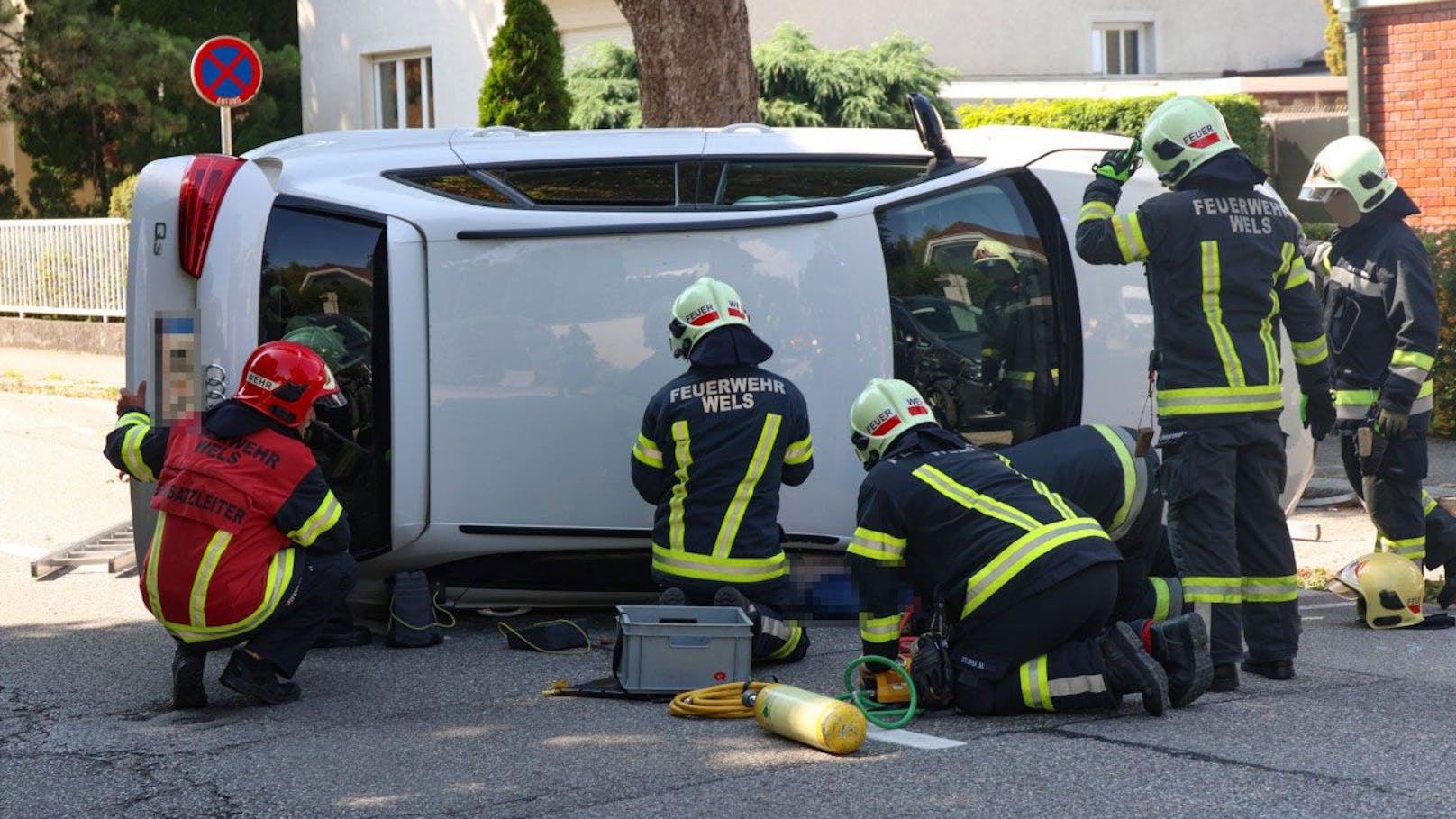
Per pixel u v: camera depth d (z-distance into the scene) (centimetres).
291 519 533
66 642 656
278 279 627
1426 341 650
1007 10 1933
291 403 538
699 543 585
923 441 528
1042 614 502
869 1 1806
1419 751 470
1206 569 553
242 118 2161
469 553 637
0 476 1115
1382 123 1354
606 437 634
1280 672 567
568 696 555
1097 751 473
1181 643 515
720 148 680
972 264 665
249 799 445
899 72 1422
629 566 655
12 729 526
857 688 552
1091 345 674
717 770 461
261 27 2288
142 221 593
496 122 1447
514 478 630
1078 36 1989
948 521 512
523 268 630
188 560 523
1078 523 509
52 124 2375
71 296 1923
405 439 622
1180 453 554
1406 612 656
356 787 453
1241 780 441
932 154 684
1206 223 554
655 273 635
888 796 433
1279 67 2150
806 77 1396
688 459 589
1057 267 673
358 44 1955
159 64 2077
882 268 650
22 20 2280
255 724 525
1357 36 1347
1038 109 1552
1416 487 678
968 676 514
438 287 625
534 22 1444
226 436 532
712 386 592
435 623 639
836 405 642
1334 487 999
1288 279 568
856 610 655
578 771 463
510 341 629
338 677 587
